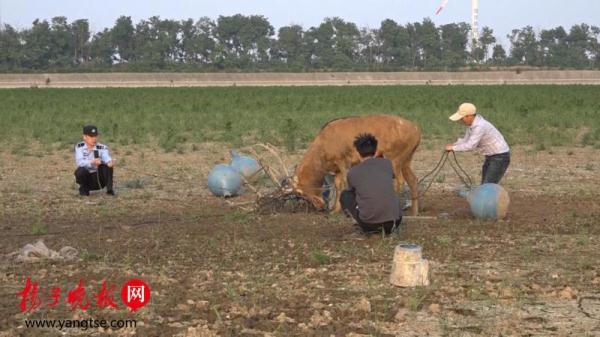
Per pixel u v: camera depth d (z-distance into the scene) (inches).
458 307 292.0
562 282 323.6
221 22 5482.3
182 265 354.9
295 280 328.2
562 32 5767.7
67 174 660.1
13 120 1184.2
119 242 402.0
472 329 269.6
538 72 3909.9
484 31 5610.2
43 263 357.7
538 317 281.4
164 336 262.5
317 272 340.2
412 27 5620.1
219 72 4239.7
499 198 454.0
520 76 3865.7
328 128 468.4
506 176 641.0
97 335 263.7
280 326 269.6
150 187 596.4
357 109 1472.7
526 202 521.3
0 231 433.4
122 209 504.1
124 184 609.9
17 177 641.6
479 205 455.5
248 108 1534.2
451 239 403.9
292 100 1855.3
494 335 264.4
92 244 397.1
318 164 471.2
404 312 287.0
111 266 353.4
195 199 542.6
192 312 286.4
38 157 767.1
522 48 5615.2
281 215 474.0
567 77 3880.4
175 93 2358.5
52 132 989.2
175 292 309.9
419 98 1919.3
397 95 2113.7
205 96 2129.7
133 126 1075.9
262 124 1101.7
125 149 834.2
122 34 5324.8
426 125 1060.5
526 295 306.7
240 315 282.8
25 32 5123.0
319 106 1579.7
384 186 397.4
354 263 356.2
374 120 464.1
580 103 1593.3
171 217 475.8
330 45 5497.1
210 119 1203.9
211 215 479.8
